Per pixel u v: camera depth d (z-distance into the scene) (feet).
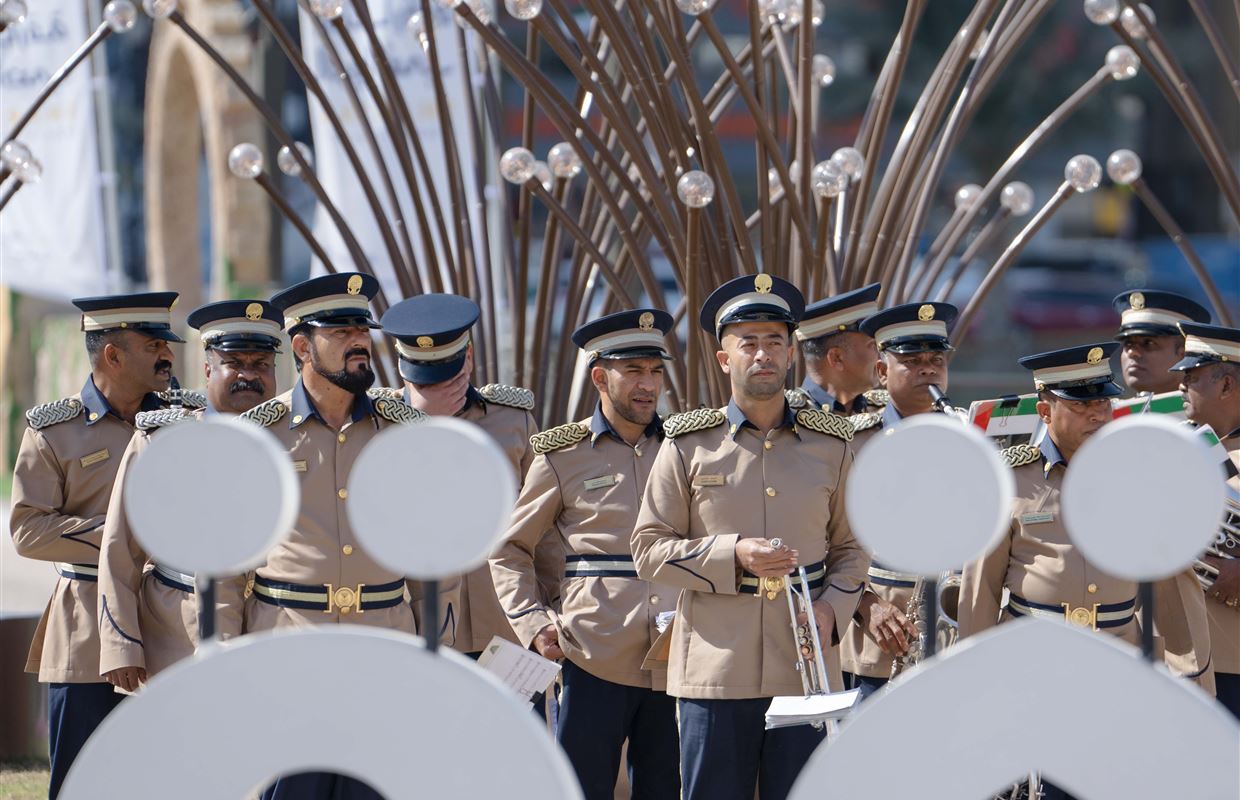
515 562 57.77
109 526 53.88
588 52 65.82
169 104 150.10
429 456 29.12
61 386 148.66
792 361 71.77
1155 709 28.48
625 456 58.29
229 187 139.54
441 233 73.05
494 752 29.17
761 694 49.29
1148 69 73.15
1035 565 51.60
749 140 238.68
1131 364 67.87
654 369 57.88
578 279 77.41
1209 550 56.34
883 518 29.91
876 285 64.13
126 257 185.26
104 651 52.90
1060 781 28.78
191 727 29.32
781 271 72.84
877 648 59.57
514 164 66.80
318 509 50.01
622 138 66.33
